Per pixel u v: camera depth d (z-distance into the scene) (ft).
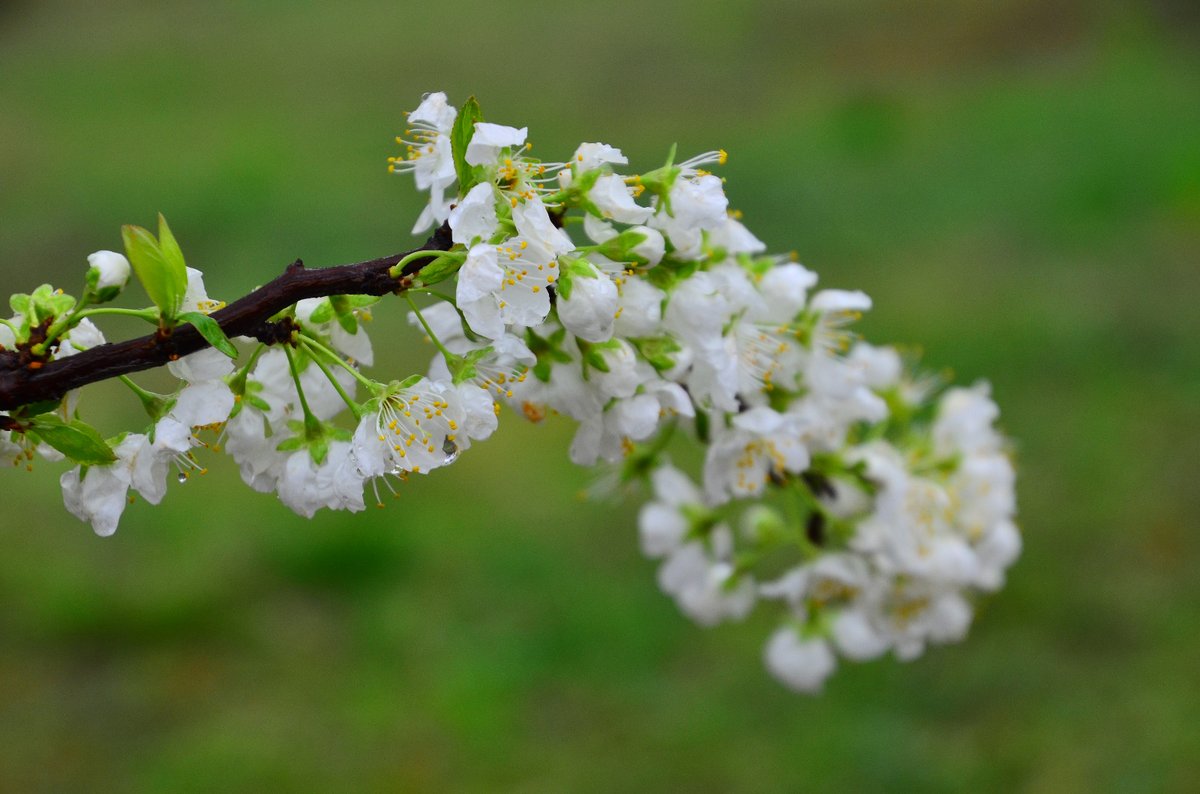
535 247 5.94
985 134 43.39
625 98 50.29
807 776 17.85
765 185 38.60
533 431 26.48
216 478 24.76
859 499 8.88
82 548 22.70
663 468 10.08
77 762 18.62
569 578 21.80
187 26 65.10
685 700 19.31
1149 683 18.86
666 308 6.89
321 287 5.74
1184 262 31.68
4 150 44.06
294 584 22.11
